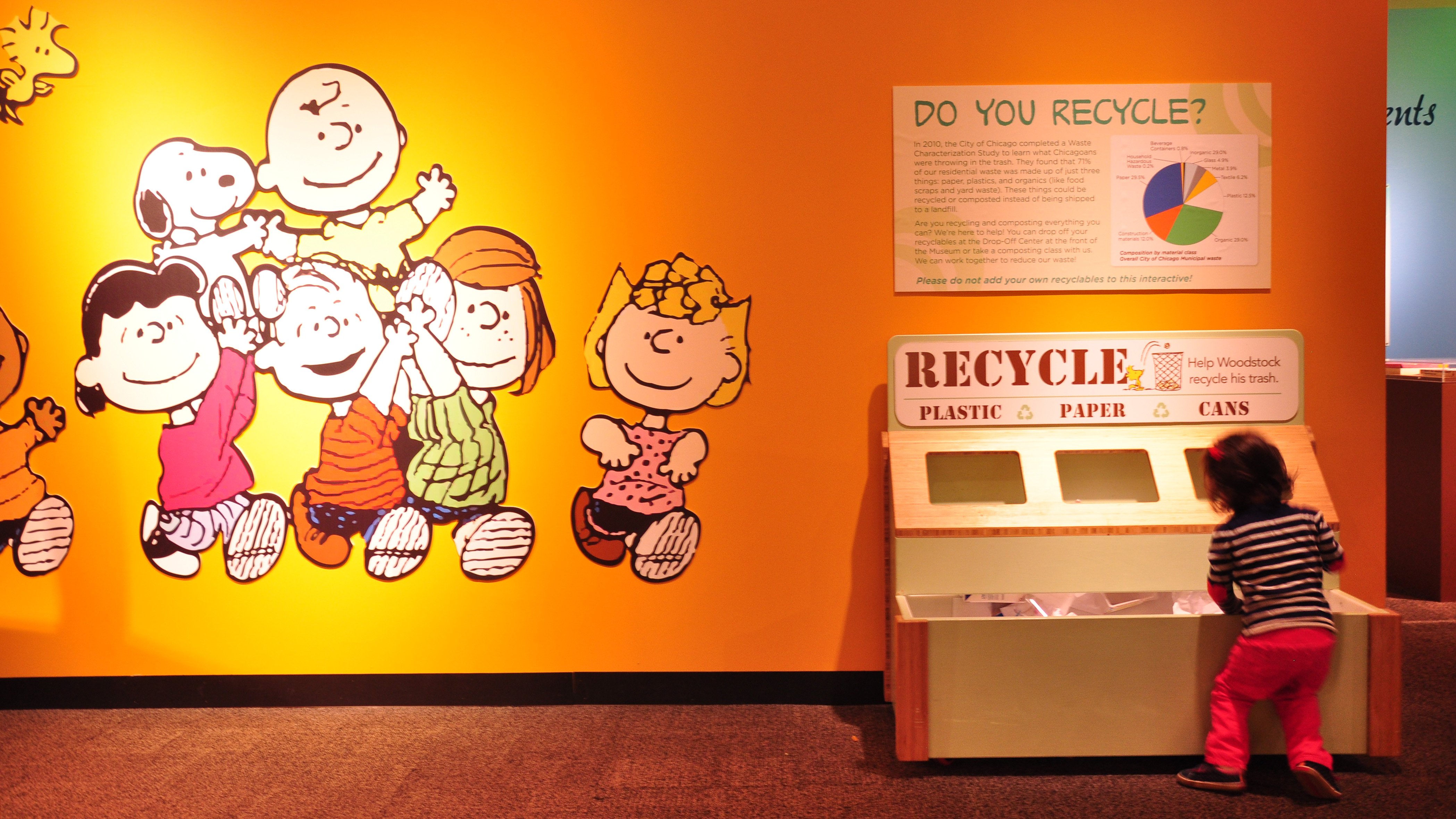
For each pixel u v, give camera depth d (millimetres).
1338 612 2270
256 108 2797
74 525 2883
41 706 2914
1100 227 2732
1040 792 2232
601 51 2760
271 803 2248
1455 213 5555
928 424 2727
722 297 2791
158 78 2801
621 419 2818
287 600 2877
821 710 2795
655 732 2645
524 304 2805
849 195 2762
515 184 2787
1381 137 2697
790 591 2832
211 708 2893
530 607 2855
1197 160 2711
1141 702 2256
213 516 2863
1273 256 2730
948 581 2527
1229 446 2211
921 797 2215
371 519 2850
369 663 2879
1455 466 3816
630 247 2791
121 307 2848
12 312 2867
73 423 2871
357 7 2768
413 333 2814
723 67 2754
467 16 2764
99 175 2834
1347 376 2738
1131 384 2703
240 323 2830
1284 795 2172
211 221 2818
